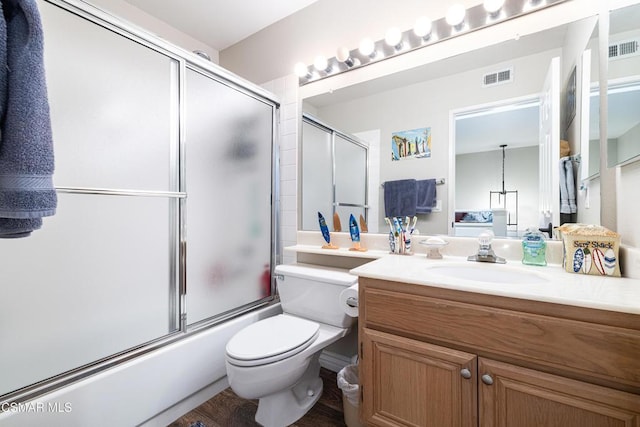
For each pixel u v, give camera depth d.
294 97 2.04
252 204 1.90
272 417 1.30
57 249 1.08
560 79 1.23
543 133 1.27
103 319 1.20
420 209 1.55
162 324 1.40
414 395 1.00
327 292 1.49
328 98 1.89
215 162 1.65
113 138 1.21
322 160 1.91
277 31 2.12
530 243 1.18
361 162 1.75
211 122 1.62
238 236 1.80
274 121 2.07
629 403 0.69
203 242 1.58
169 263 1.43
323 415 1.39
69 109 1.09
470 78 1.44
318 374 1.60
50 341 1.07
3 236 0.52
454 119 1.47
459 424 0.91
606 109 1.10
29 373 1.02
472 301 0.90
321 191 1.91
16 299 1.00
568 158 1.21
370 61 1.72
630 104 1.01
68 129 1.09
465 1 1.44
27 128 0.47
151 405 1.25
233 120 1.76
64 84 1.08
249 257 1.88
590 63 1.16
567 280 0.93
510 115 1.34
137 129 1.30
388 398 1.05
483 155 1.40
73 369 1.11
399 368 1.03
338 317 1.46
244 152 1.84
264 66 2.19
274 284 2.06
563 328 0.76
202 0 1.89
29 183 0.47
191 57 1.49
